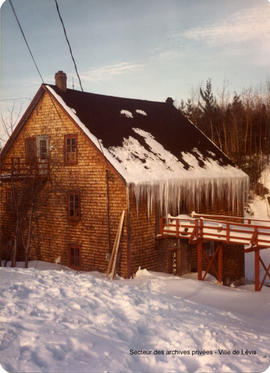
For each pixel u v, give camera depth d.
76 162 16.78
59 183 17.41
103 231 16.03
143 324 6.79
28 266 17.47
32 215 17.23
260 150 35.78
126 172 15.39
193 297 12.29
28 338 5.50
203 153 20.70
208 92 39.09
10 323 5.97
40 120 17.94
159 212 16.73
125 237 15.35
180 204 18.00
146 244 16.16
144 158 16.97
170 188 16.62
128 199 15.15
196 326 7.05
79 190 16.73
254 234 14.99
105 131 17.06
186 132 21.67
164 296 9.45
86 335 5.86
